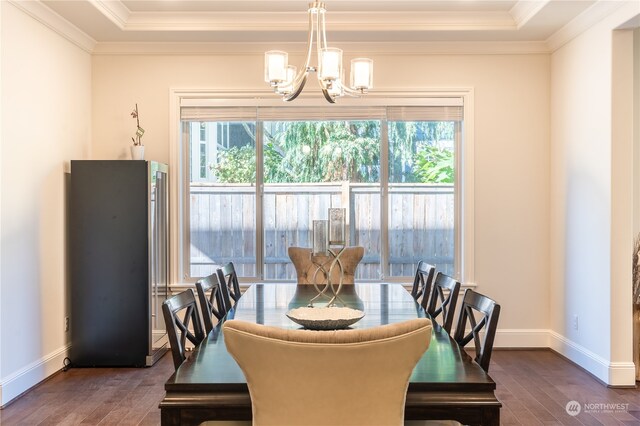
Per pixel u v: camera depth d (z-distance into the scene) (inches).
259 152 189.0
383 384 54.1
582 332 159.9
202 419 62.6
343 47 183.3
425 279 151.6
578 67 161.9
